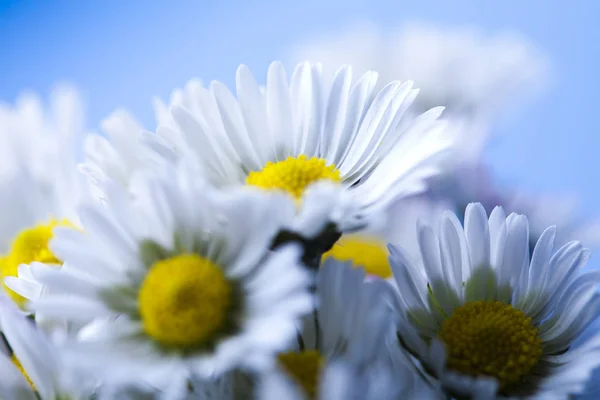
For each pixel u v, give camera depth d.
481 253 0.11
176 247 0.09
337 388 0.08
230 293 0.09
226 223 0.09
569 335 0.10
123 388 0.09
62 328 0.10
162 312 0.09
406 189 0.10
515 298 0.11
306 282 0.09
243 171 0.11
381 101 0.11
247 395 0.09
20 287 0.10
